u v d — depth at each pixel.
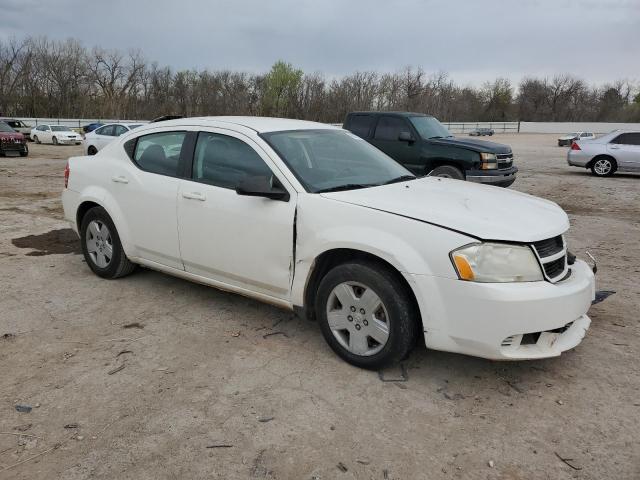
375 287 3.24
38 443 2.69
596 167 16.11
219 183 4.03
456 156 10.14
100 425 2.84
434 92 79.50
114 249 4.92
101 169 4.93
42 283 5.06
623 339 3.89
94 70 63.38
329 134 4.45
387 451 2.65
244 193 3.55
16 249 6.35
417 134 10.57
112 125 20.41
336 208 3.41
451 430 2.82
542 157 25.53
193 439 2.72
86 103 62.03
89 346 3.76
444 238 3.04
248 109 65.31
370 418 2.92
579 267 3.49
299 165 3.80
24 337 3.89
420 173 10.62
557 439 2.74
